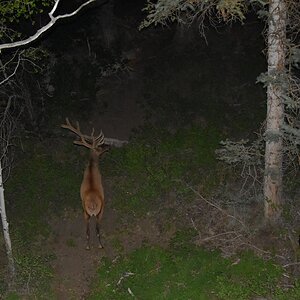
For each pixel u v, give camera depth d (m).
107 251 14.61
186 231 14.52
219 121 18.12
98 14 21.44
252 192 15.02
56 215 15.56
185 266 13.41
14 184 16.27
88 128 18.45
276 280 12.50
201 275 13.04
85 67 20.31
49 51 20.14
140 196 15.77
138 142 17.52
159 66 20.48
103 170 16.64
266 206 13.59
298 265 12.73
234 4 9.66
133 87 19.86
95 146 14.84
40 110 18.64
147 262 13.93
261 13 11.28
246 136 17.53
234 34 21.34
